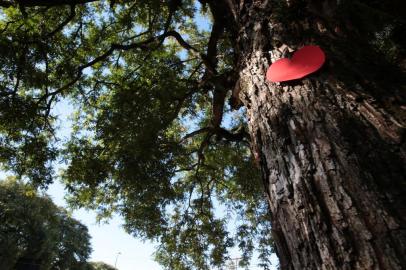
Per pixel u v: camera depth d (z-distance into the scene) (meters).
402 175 1.32
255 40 2.66
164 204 7.30
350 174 1.44
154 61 7.45
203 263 8.90
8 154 6.92
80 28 7.57
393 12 2.40
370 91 1.71
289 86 2.06
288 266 1.59
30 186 7.32
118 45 6.83
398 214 1.23
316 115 1.77
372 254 1.21
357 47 2.08
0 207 25.45
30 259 26.91
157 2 6.95
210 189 9.17
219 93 5.91
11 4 6.27
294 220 1.60
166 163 6.47
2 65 6.21
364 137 1.52
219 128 6.63
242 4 3.06
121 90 6.74
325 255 1.36
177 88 6.36
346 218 1.35
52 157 7.02
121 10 7.78
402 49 2.15
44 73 6.64
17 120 6.62
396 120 1.52
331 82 1.86
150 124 5.96
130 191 7.04
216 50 6.27
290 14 2.51
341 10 2.34
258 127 2.19
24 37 6.39
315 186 1.55
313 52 2.05
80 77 7.11
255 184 8.59
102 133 6.32
